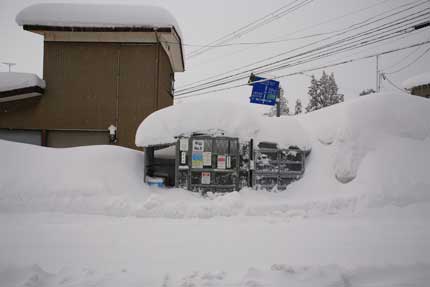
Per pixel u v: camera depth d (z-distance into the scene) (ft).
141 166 34.19
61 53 52.85
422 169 28.12
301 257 15.23
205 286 11.98
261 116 34.12
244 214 24.30
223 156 30.58
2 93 48.55
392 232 19.47
